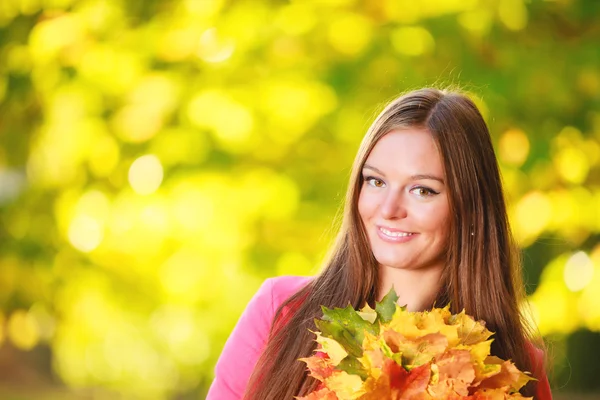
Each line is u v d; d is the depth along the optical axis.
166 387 11.46
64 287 9.37
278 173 8.38
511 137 8.17
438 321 3.73
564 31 8.53
